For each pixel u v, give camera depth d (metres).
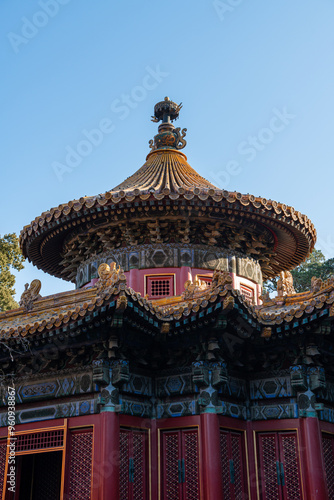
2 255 50.28
